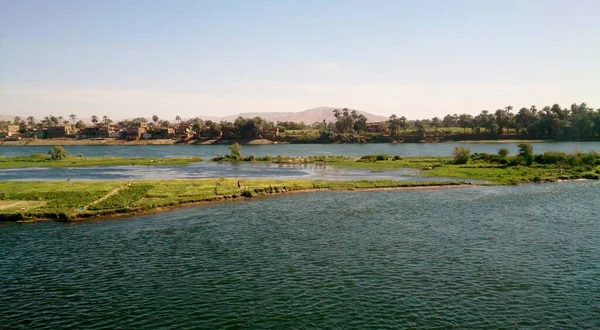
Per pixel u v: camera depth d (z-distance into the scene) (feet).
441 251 166.71
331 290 130.41
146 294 128.67
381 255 162.30
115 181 338.54
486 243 176.76
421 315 114.32
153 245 175.94
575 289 130.11
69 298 126.41
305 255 162.81
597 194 290.35
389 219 221.05
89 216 222.69
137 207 236.84
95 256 162.30
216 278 140.36
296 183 328.70
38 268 150.10
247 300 124.06
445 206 254.06
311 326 108.88
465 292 128.47
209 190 293.43
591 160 432.66
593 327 107.96
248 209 247.70
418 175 401.49
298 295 127.03
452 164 482.69
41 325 110.83
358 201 272.92
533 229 198.29
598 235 186.70
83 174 419.33
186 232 195.83
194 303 122.62
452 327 108.06
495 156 498.28
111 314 116.47
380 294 127.34
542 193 296.51
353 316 114.01
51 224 210.38
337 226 206.59
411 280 137.69
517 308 118.11
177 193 281.33
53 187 300.40
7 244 177.37
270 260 157.28
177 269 148.56
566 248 168.96
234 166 513.45
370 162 534.37
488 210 241.35
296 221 217.36
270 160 578.66
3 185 309.63
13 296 127.85
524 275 141.28
